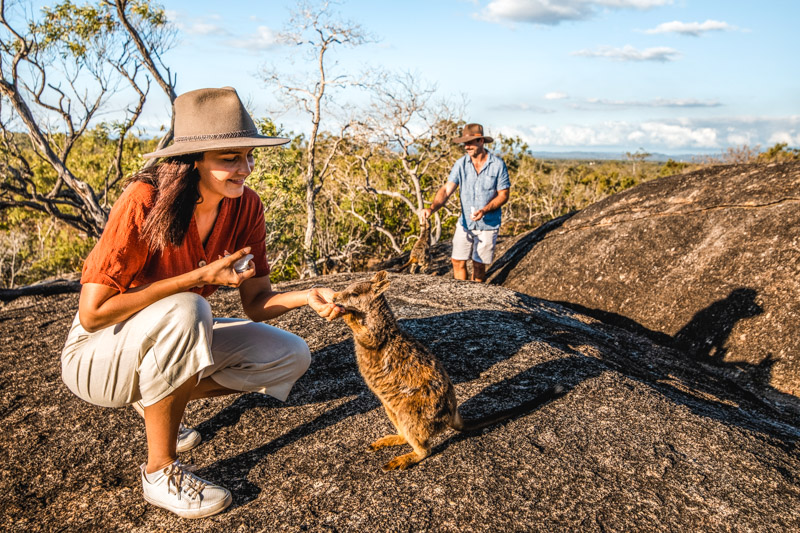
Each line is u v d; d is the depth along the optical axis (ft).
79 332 8.46
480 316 15.55
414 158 62.44
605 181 105.60
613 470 9.15
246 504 8.55
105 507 8.88
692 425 10.57
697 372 16.62
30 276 59.62
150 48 47.91
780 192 20.67
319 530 7.90
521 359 12.98
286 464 9.47
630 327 21.42
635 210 24.63
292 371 9.71
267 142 7.65
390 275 20.90
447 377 9.48
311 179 54.03
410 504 8.31
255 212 9.56
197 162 7.89
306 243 54.39
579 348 14.40
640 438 10.03
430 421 9.12
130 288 7.79
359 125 56.70
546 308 18.47
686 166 113.50
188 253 8.41
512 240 31.78
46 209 50.93
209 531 8.06
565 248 25.57
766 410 15.12
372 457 9.50
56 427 11.30
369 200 67.62
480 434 10.09
